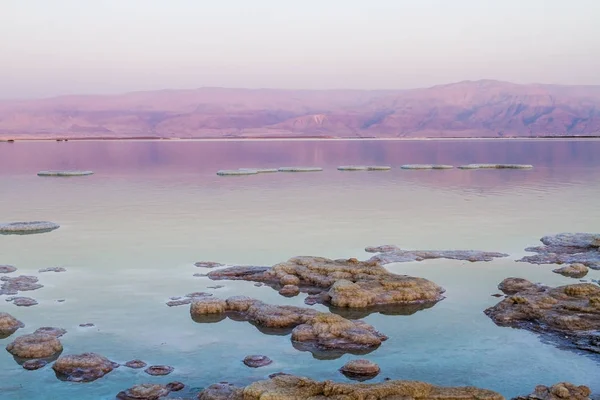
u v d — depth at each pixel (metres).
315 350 22.80
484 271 32.44
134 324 25.22
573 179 77.19
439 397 18.08
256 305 26.52
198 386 20.02
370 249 36.75
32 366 21.30
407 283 28.86
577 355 22.14
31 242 39.25
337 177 82.00
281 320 24.98
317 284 29.94
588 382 20.16
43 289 29.50
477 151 160.38
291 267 31.69
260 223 45.62
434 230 42.72
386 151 164.88
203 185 71.50
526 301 26.53
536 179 77.62
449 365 21.55
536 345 23.05
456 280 31.00
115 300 28.03
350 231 42.41
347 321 24.50
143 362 21.75
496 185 70.75
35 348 22.14
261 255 35.66
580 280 30.62
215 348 22.98
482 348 22.91
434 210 51.59
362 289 28.14
